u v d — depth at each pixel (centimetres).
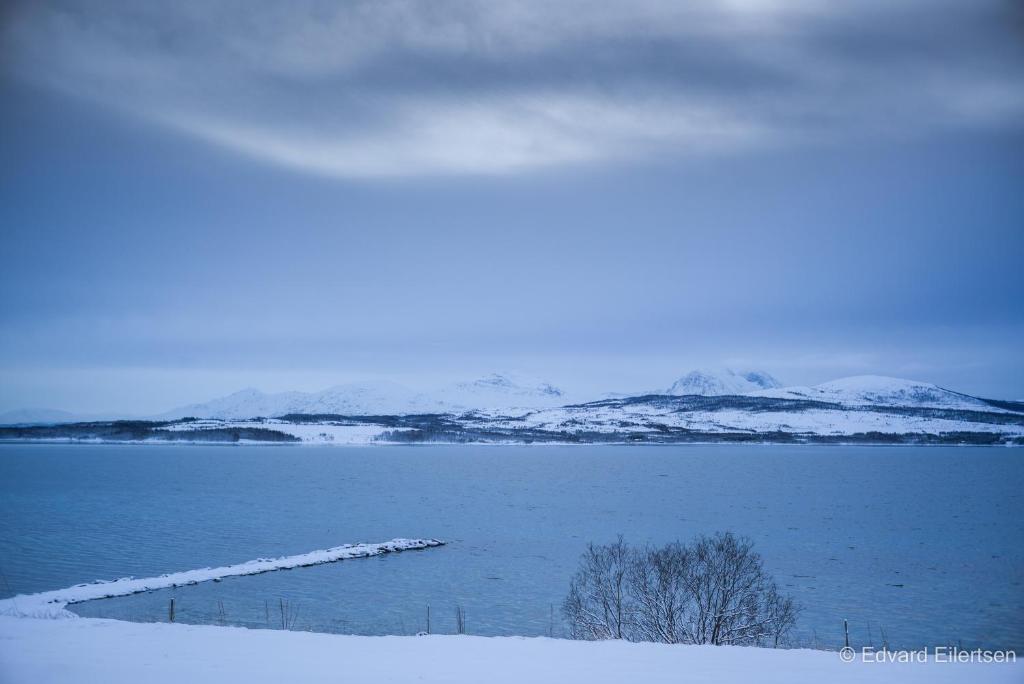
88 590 7438
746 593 4597
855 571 9162
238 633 3195
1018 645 5969
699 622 4447
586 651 2895
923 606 7325
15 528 13375
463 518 15062
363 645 2966
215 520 14725
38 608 6619
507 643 3047
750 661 2730
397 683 2319
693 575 4559
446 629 6278
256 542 11750
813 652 2950
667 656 2811
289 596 7481
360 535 12538
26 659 2609
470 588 7938
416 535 12456
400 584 8125
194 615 6594
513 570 8975
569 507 17250
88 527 13575
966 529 13312
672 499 19300
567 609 5322
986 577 8831
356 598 7450
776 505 17612
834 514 15812
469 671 2508
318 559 9488
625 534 12419
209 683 2292
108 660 2603
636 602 4972
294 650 2839
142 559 10112
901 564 9688
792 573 9019
